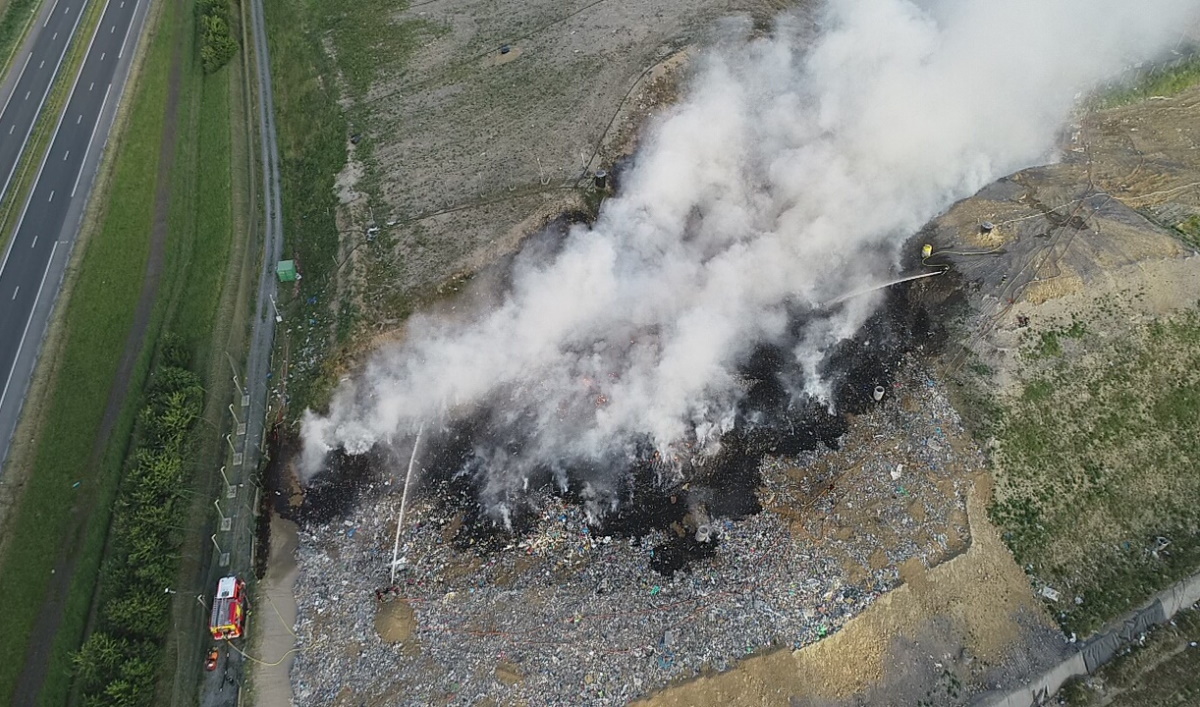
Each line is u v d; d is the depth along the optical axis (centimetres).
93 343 4850
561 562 3850
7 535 3991
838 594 3631
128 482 4072
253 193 5962
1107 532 3916
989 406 4297
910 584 3659
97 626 3684
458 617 3672
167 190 5869
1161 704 3428
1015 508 3966
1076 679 3509
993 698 3422
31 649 3672
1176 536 3912
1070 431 4188
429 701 3409
